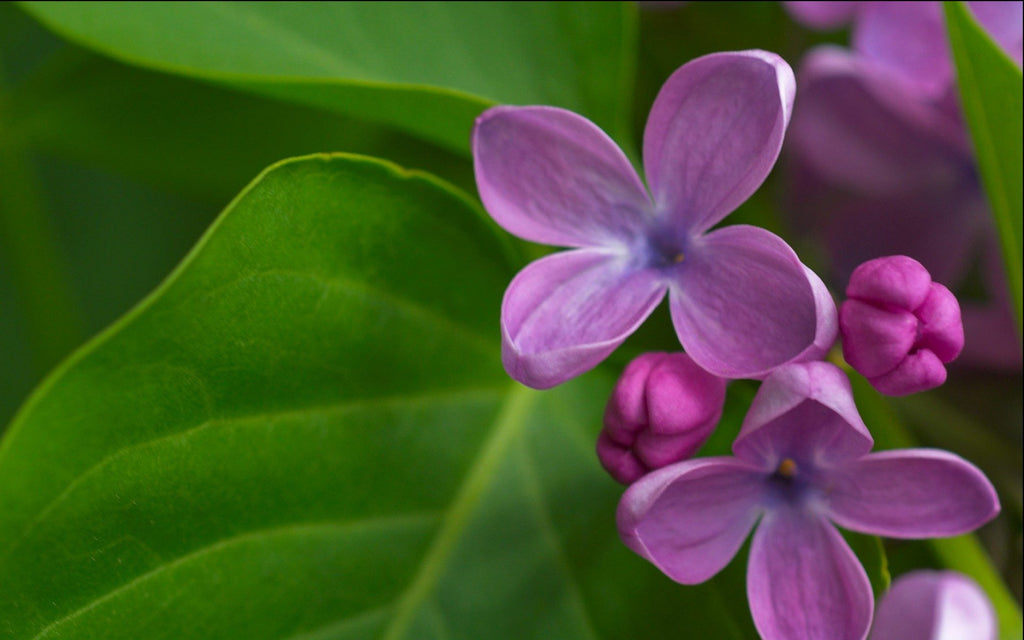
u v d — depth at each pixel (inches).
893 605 7.1
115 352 6.9
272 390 7.2
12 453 6.8
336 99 7.4
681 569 7.0
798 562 7.0
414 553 7.4
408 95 7.4
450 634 7.4
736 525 7.1
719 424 7.4
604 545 7.4
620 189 7.2
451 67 7.8
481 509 7.5
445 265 7.4
